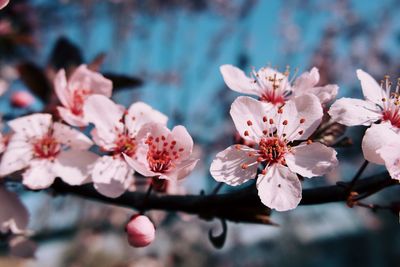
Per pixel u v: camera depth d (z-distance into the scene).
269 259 0.73
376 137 0.11
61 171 0.12
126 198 0.13
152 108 0.13
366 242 0.76
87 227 0.33
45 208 0.28
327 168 0.11
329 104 0.12
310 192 0.11
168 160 0.12
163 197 0.12
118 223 0.34
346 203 0.11
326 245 0.79
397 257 0.71
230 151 0.11
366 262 0.75
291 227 0.75
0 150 0.12
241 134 0.12
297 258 0.74
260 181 0.11
